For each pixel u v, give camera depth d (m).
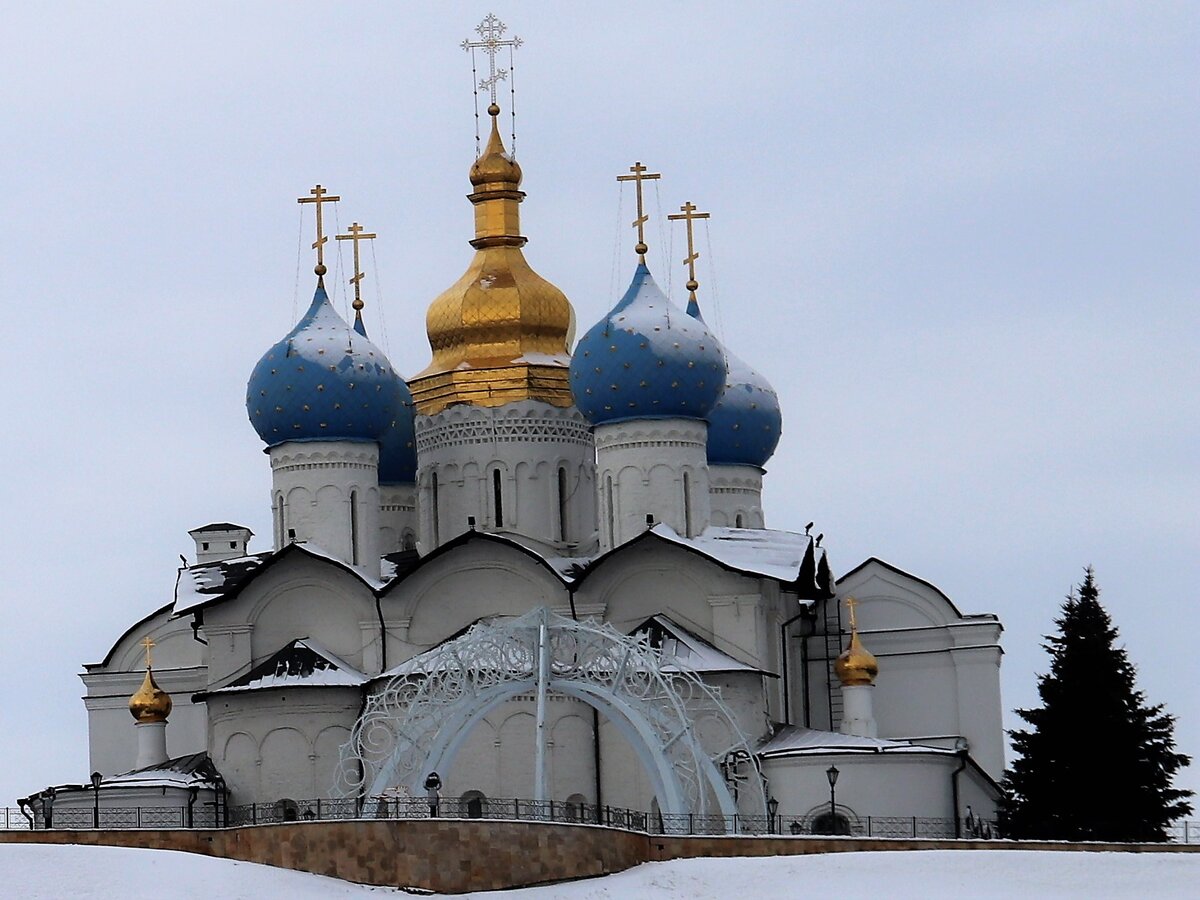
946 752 95.50
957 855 78.25
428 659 89.81
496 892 75.38
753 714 96.69
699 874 76.94
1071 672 94.88
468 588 100.62
